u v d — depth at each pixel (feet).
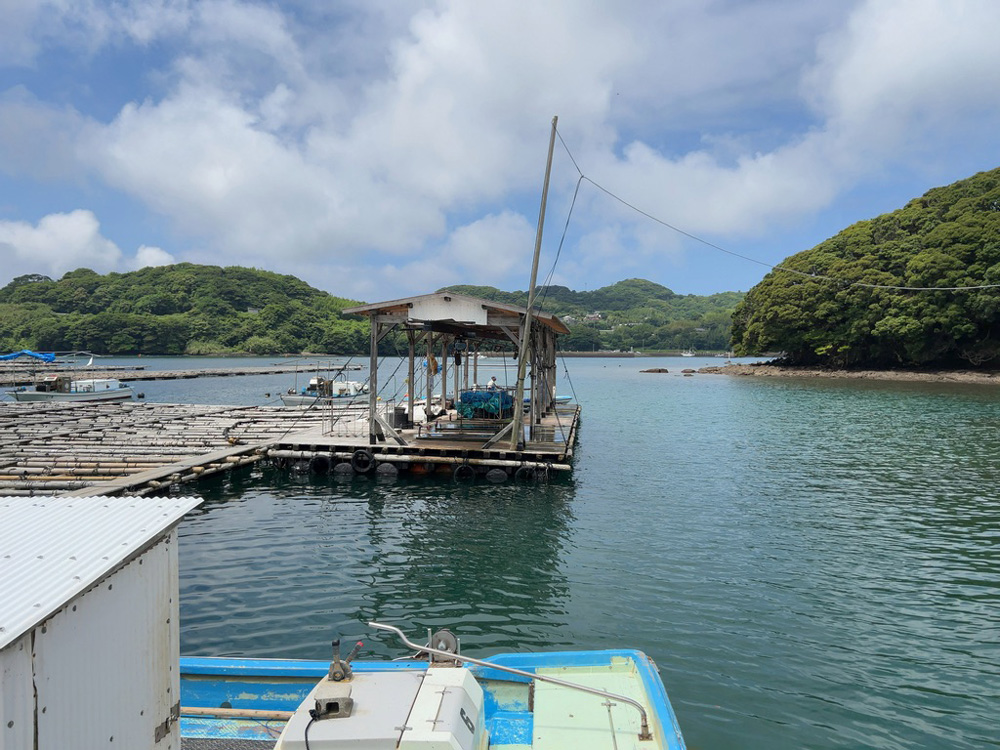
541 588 34.14
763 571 36.63
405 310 65.57
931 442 82.94
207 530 44.96
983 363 209.56
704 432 95.71
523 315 62.08
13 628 7.13
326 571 36.76
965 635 28.66
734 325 289.33
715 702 23.26
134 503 11.51
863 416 111.96
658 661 26.25
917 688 24.35
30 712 7.72
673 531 44.52
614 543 41.86
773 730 21.59
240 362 361.92
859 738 21.22
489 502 52.95
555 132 57.36
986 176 227.40
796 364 262.06
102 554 9.25
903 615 30.76
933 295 200.54
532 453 61.26
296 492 56.49
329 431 76.64
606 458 74.18
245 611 31.30
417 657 18.56
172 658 10.99
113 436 77.30
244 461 64.39
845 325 224.12
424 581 35.24
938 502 52.24
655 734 15.52
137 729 10.01
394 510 50.47
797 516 48.29
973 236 201.05
